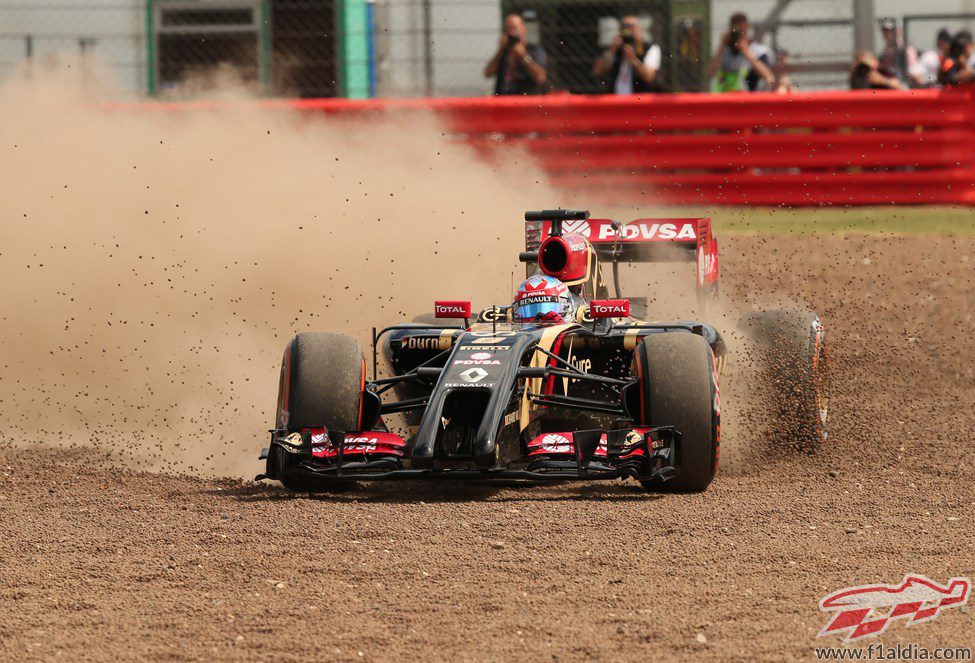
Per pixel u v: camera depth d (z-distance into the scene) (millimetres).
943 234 54906
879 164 58719
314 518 21016
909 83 65375
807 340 27625
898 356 38469
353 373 23281
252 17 62250
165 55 62656
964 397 33719
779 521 20781
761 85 61469
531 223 29625
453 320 29766
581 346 24906
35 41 62000
